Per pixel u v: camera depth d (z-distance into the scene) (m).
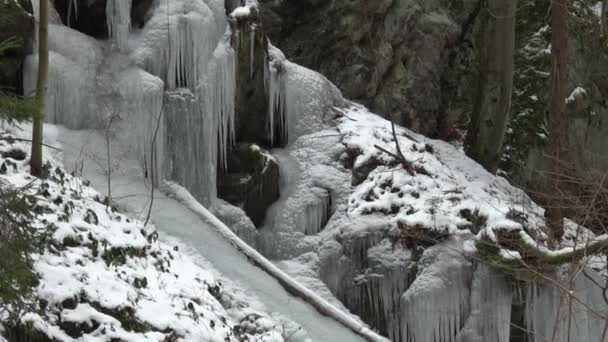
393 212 13.73
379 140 14.94
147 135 12.82
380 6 17.41
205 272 11.19
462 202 13.94
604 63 21.50
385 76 17.83
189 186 13.30
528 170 19.25
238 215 13.59
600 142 21.02
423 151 15.08
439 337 13.20
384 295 13.32
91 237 9.84
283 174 14.57
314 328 11.75
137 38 13.44
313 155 14.78
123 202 11.96
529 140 19.41
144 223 11.52
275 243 13.92
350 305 13.48
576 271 12.91
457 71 19.39
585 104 20.50
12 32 12.09
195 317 9.80
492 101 16.98
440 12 18.78
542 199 18.59
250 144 14.27
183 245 11.84
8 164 10.56
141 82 12.87
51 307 8.47
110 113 12.82
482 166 17.08
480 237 13.21
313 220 14.12
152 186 11.95
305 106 15.20
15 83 12.28
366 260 13.53
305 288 12.11
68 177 11.28
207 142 13.52
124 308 9.05
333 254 13.55
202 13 13.62
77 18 13.77
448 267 13.20
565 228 15.60
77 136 12.42
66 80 12.52
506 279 13.30
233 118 14.02
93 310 8.72
